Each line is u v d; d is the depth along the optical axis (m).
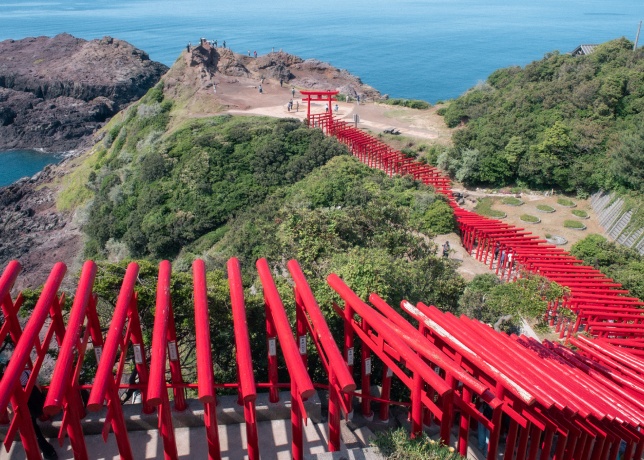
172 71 91.00
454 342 12.53
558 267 31.38
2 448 11.69
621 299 27.50
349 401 13.40
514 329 26.05
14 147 122.69
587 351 18.91
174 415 12.88
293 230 25.09
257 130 64.06
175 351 12.72
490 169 56.47
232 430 13.02
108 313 19.58
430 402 11.72
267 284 12.89
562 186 55.12
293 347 10.62
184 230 55.50
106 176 72.94
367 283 18.44
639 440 13.96
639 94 56.97
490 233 37.72
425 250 27.05
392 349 12.44
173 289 18.11
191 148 63.03
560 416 12.87
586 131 54.88
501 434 15.24
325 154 58.03
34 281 64.00
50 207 84.06
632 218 45.66
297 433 11.75
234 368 18.78
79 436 10.67
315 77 105.00
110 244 60.06
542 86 63.25
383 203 28.88
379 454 11.66
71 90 132.50
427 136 67.25
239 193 57.00
